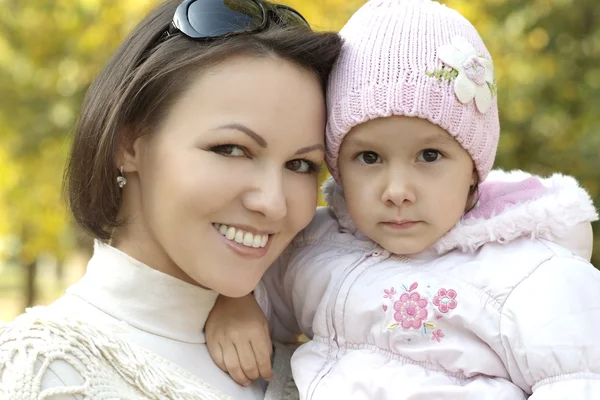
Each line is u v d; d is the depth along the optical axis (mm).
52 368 1390
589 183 5176
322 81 1678
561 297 1493
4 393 1353
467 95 1601
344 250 1823
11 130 5734
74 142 1684
